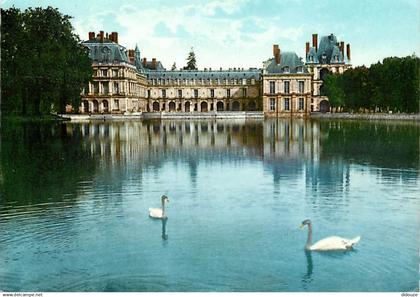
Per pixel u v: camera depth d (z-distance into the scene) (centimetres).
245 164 4169
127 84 17362
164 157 4641
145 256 1938
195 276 1756
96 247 2031
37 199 2825
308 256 1927
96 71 17025
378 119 12600
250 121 13238
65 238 2147
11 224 2344
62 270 1817
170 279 1736
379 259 1891
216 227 2284
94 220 2409
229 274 1769
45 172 3747
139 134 7681
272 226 2295
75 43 11275
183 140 6544
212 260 1889
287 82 17912
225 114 16000
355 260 1888
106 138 6862
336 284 1683
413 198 2814
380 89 12325
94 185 3231
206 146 5691
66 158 4572
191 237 2142
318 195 2917
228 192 3008
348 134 7375
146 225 2325
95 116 13850
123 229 2261
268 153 4956
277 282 1714
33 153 4975
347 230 2236
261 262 1870
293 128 9325
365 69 13812
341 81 15838
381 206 2642
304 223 2006
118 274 1773
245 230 2236
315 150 5206
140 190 3075
